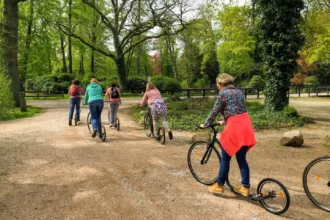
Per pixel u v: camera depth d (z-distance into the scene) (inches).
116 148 295.6
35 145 304.5
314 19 597.9
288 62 480.7
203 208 161.2
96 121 325.1
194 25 1096.2
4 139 332.8
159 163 245.1
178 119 451.5
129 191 184.4
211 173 194.2
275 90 495.2
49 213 154.3
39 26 1170.6
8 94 554.9
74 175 213.3
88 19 1255.5
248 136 160.4
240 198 175.0
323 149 304.5
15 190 184.5
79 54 1744.6
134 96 1114.7
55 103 872.3
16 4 716.7
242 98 165.9
